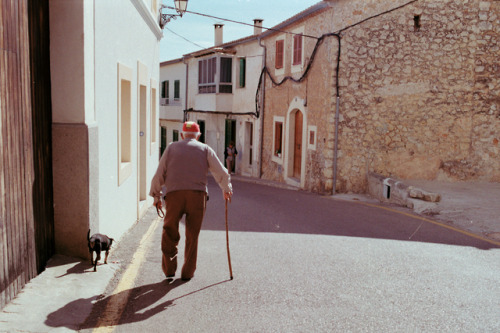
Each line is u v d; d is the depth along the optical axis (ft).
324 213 32.81
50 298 13.60
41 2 15.61
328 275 17.47
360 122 47.01
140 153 31.96
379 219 30.22
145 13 29.71
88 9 16.71
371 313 13.84
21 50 13.94
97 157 17.87
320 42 49.67
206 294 15.24
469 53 46.37
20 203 13.76
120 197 22.77
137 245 21.79
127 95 25.09
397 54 46.44
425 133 47.19
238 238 24.00
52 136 16.53
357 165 47.44
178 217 15.99
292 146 61.00
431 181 47.09
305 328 12.73
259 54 72.95
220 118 88.38
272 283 16.46
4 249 12.55
